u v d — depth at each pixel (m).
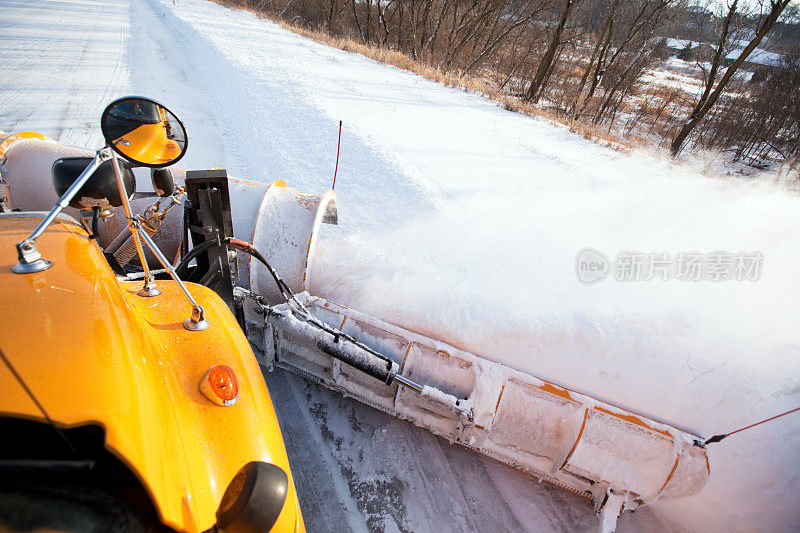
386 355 2.79
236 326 2.10
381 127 8.94
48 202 3.20
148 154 1.78
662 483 2.32
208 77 11.52
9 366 1.06
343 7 28.83
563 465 2.45
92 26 16.31
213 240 2.70
